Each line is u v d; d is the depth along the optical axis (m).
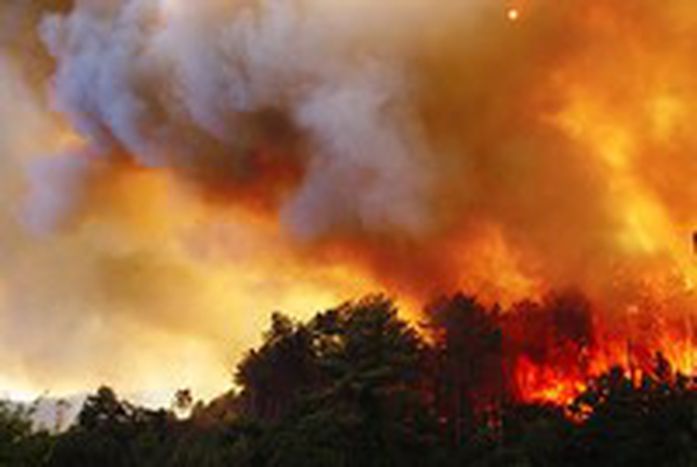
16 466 31.75
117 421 60.38
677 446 45.34
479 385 61.50
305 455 49.97
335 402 52.62
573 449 48.34
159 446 58.22
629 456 46.09
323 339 60.00
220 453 54.16
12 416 32.47
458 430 56.56
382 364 54.06
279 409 64.06
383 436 51.22
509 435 54.16
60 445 54.16
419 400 53.38
